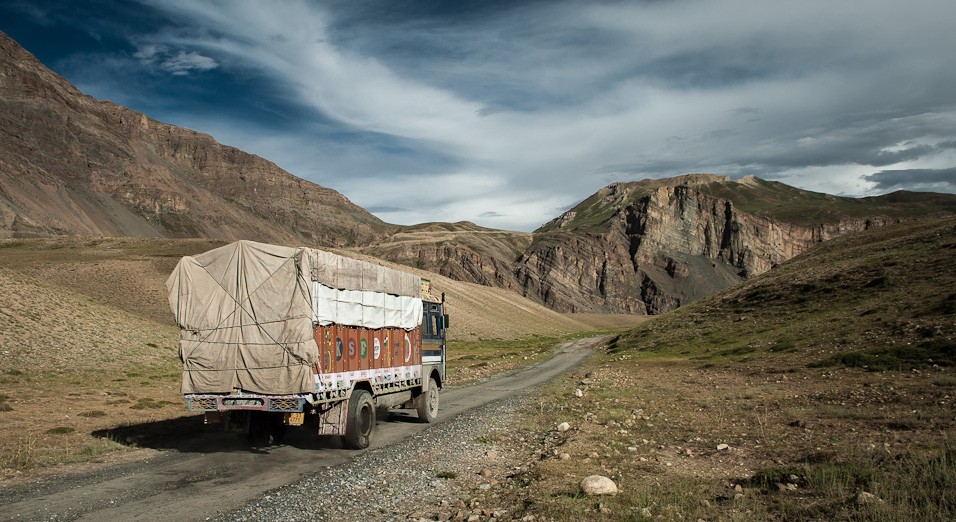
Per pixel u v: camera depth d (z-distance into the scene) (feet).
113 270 300.20
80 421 55.47
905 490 24.09
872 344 94.89
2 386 80.53
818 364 86.48
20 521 25.02
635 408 61.46
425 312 59.36
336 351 41.22
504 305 607.37
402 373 52.13
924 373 69.67
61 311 141.79
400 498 28.63
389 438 47.83
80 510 26.73
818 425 44.04
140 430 50.67
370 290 46.83
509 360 187.52
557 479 31.17
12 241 463.01
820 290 162.40
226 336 39.65
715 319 182.60
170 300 40.83
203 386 39.78
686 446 39.81
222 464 37.29
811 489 26.55
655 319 262.26
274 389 38.32
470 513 25.71
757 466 32.91
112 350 130.00
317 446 43.78
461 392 90.22
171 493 29.89
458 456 39.37
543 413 62.23
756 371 93.35
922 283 130.41
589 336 465.88
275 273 39.01
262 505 27.50
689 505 25.38
